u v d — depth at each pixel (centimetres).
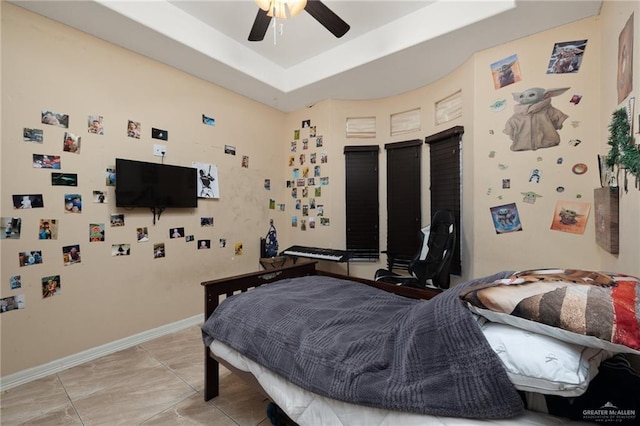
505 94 236
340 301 158
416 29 240
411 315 113
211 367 170
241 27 264
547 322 75
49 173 205
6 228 189
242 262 345
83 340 220
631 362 96
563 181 212
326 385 101
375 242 362
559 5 192
